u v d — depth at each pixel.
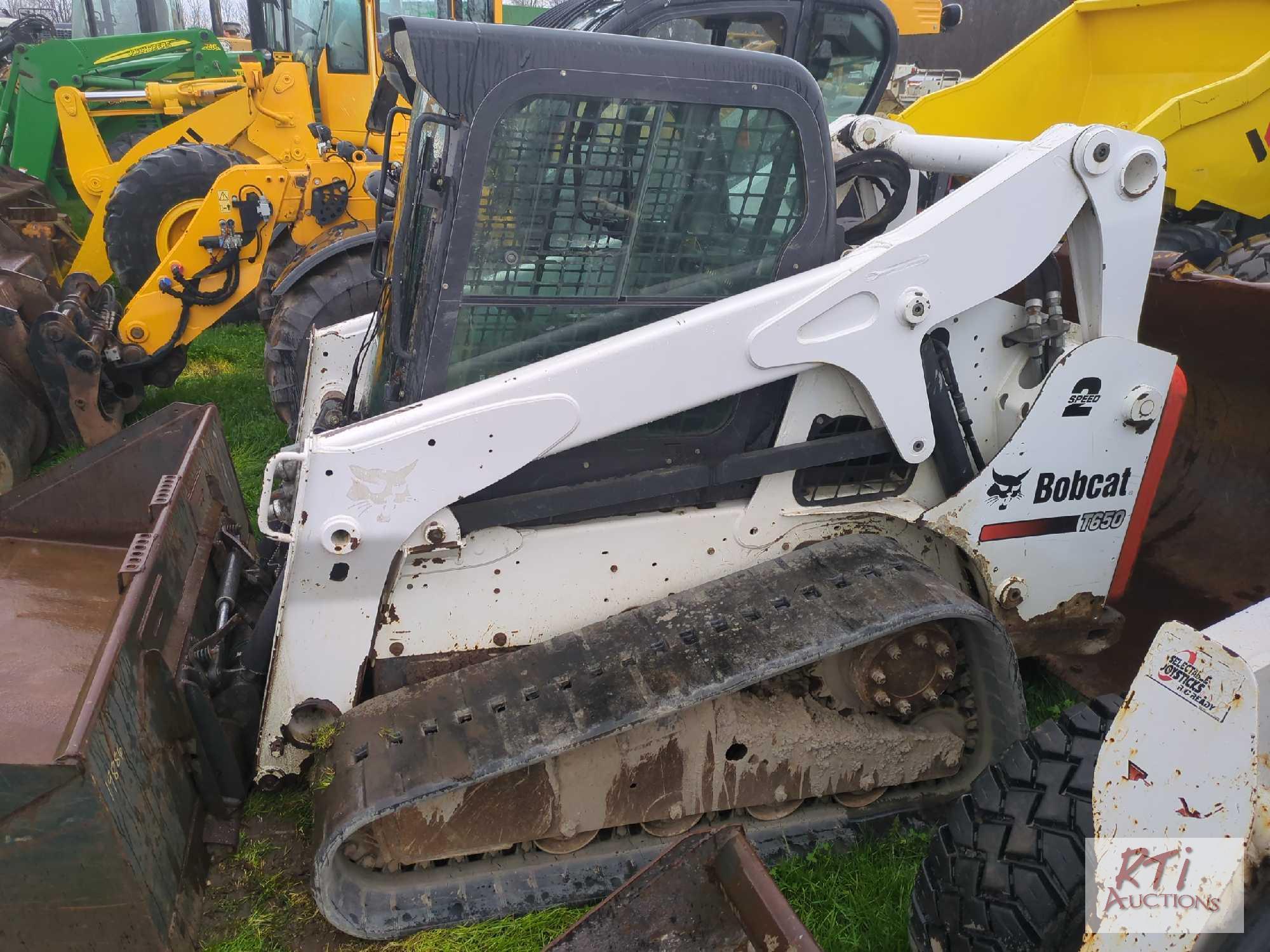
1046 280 2.75
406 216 2.62
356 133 8.09
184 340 5.53
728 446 2.58
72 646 2.75
